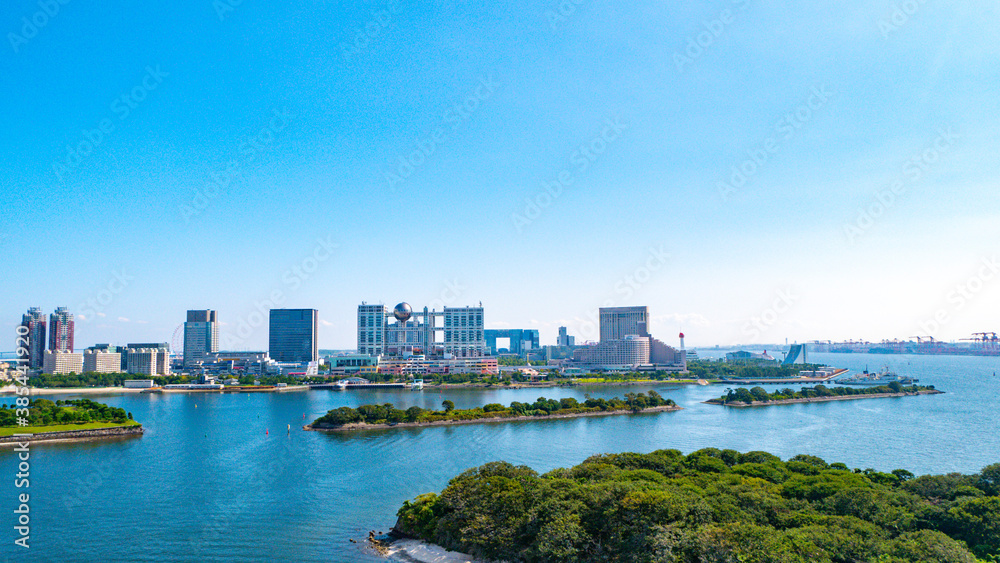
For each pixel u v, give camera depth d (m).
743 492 133.38
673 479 149.88
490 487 141.12
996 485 141.88
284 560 131.50
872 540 105.69
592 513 123.19
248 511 163.50
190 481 193.25
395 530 149.25
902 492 138.38
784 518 121.25
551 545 116.75
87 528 149.38
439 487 188.25
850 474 158.75
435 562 130.12
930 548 101.19
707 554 101.38
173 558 131.50
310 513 162.62
